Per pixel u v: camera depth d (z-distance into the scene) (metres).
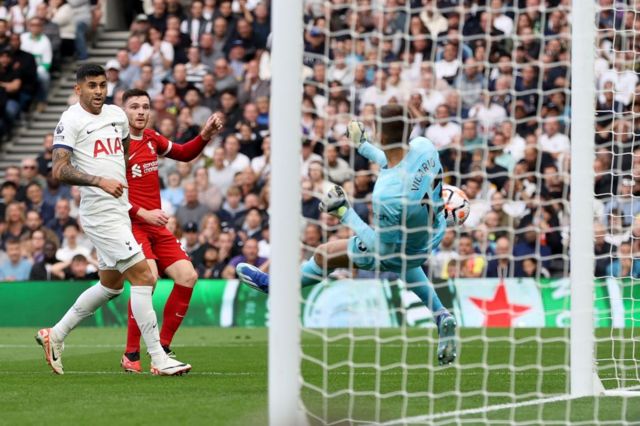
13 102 68.94
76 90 29.70
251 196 59.31
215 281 56.53
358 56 57.66
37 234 59.25
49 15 72.00
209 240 57.97
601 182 54.94
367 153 27.84
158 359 30.47
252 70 64.94
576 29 25.73
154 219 31.62
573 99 25.75
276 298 19.98
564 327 51.94
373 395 25.72
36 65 69.62
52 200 61.44
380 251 27.31
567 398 25.23
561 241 54.56
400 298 53.09
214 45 66.56
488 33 30.61
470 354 38.25
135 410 22.73
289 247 19.97
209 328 54.81
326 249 27.52
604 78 57.19
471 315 53.06
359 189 54.09
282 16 20.11
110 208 29.69
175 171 61.53
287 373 19.94
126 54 67.81
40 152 69.44
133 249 29.83
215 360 36.91
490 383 28.58
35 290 57.28
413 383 28.52
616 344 41.41
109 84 67.62
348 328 52.19
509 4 60.25
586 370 25.84
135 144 32.44
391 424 21.27
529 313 52.75
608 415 22.62
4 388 27.33
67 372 32.38
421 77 58.00
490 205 54.59
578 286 25.81
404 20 59.19
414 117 28.42
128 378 30.05
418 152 27.02
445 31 59.34
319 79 56.69
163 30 68.38
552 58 58.94
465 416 22.42
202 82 65.88
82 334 50.84
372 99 57.03
